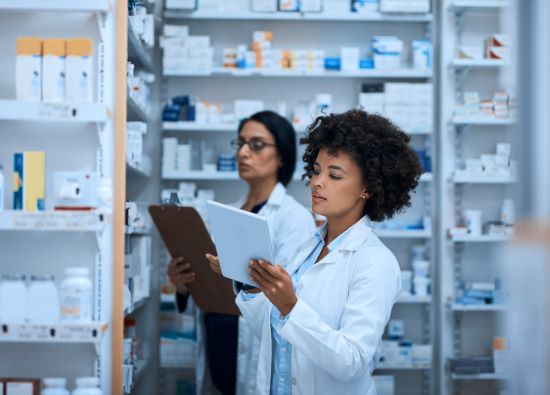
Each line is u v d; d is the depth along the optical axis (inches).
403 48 178.1
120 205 91.2
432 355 172.7
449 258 171.3
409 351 164.2
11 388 87.0
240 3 166.9
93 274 92.3
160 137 169.6
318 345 73.0
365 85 171.8
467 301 165.5
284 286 74.1
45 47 88.7
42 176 89.3
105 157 91.5
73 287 85.4
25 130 93.3
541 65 40.3
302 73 164.7
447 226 171.9
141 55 138.9
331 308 80.2
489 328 173.9
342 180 81.6
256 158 130.9
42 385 88.9
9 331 83.0
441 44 172.4
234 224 75.6
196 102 167.0
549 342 37.1
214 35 176.6
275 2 165.3
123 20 92.4
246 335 121.6
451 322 171.6
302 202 174.2
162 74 171.0
